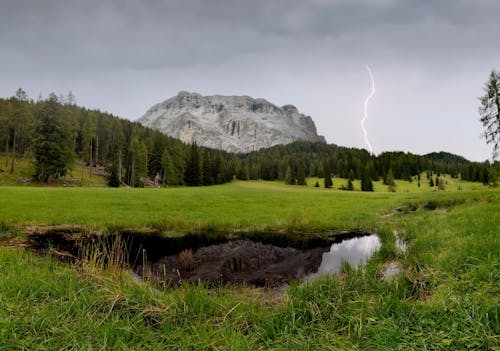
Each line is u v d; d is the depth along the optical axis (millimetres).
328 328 4461
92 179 67625
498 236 7406
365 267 8375
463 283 5297
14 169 61844
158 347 3824
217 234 15648
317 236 15164
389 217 20734
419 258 8312
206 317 4871
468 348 3463
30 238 13711
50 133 57000
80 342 3854
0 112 64938
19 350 3641
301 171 117375
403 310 4598
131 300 5117
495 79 36000
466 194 33875
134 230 16375
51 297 5145
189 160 88750
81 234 14961
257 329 4449
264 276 8492
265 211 22656
